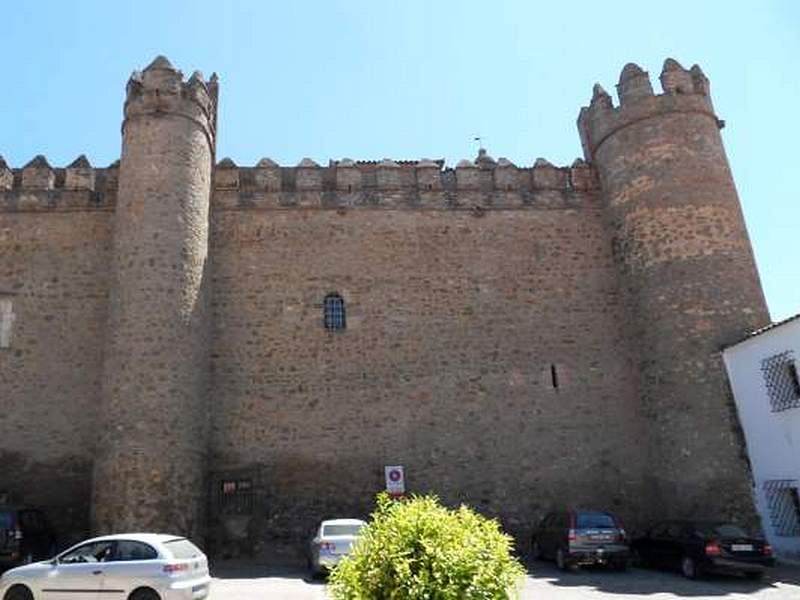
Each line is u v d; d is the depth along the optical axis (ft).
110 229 71.00
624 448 69.15
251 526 63.87
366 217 74.84
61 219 71.15
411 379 69.41
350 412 67.82
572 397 70.49
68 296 68.49
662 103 74.84
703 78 77.10
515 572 20.88
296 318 70.28
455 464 67.26
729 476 62.75
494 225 76.13
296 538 63.87
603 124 78.07
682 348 67.15
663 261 70.13
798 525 57.47
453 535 20.79
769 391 60.13
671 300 68.74
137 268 63.46
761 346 61.36
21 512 54.54
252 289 70.90
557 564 57.52
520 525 66.03
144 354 60.90
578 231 76.84
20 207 71.05
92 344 67.05
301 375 68.49
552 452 68.59
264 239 72.79
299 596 45.34
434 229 75.20
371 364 69.51
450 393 69.46
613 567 57.47
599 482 67.97
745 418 63.46
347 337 70.18
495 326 72.18
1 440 63.67
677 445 65.62
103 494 57.57
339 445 66.74
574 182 78.79
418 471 66.69
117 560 38.34
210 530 63.41
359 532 22.63
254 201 74.02
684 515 63.82
